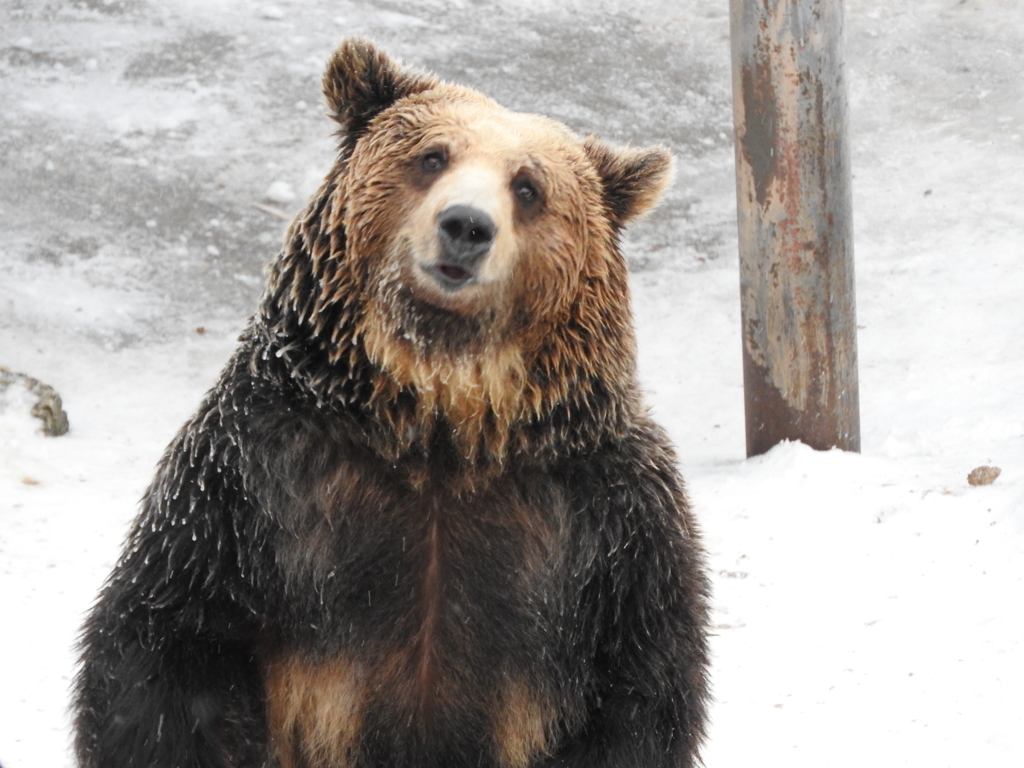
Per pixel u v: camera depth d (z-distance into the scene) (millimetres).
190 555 6348
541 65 26625
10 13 27672
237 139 24188
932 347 18266
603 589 6691
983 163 24047
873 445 15586
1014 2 29844
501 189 6617
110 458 15883
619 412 6875
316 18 27672
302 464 6492
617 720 6676
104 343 19344
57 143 23781
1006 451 14398
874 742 9219
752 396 15547
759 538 12961
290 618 6539
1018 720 9281
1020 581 11461
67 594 11836
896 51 28188
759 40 14719
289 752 6789
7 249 21219
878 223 22500
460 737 6797
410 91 7332
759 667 10492
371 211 6727
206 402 6719
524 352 6742
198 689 6348
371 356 6586
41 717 9492
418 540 6676
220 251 21625
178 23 27375
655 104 26094
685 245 22594
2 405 16266
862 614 11281
